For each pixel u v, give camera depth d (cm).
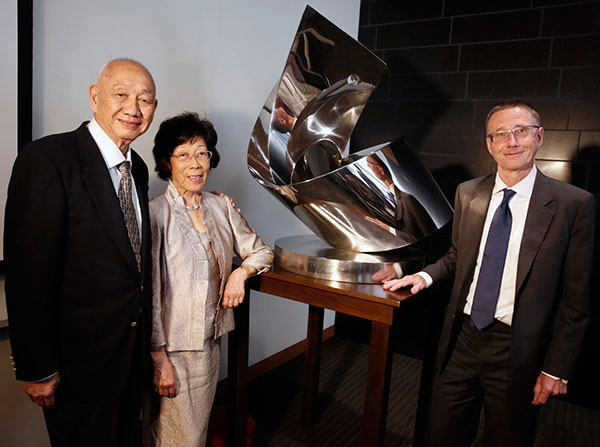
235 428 171
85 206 104
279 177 168
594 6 232
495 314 140
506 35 255
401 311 135
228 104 213
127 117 108
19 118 135
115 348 111
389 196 142
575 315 132
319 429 210
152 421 138
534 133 134
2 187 134
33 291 100
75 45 151
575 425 225
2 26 129
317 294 146
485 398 149
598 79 234
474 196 147
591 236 131
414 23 281
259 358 257
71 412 112
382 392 138
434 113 279
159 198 133
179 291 129
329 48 162
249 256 152
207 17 196
